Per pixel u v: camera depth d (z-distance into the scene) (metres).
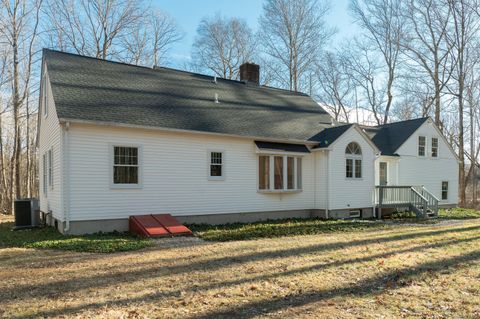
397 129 23.86
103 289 5.91
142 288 5.94
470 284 6.15
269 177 16.12
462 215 19.88
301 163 17.28
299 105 21.22
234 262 7.78
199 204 14.31
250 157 15.78
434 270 7.08
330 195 16.95
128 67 16.62
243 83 21.42
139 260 8.05
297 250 9.12
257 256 8.39
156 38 37.22
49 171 14.74
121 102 13.62
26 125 31.09
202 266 7.43
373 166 18.53
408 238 11.09
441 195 23.94
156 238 11.29
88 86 13.71
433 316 4.71
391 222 16.20
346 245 9.83
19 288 6.01
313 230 12.98
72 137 11.65
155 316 4.73
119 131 12.55
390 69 35.75
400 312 4.85
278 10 35.84
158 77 17.11
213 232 12.35
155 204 13.26
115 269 7.23
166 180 13.54
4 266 7.62
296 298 5.42
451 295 5.57
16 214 14.10
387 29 34.72
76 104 12.24
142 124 12.70
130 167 12.87
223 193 14.96
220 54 39.84
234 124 15.70
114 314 4.81
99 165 12.14
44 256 8.63
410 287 5.98
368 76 37.59
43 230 13.07
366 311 4.88
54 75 13.43
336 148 17.20
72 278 6.59
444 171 24.22
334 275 6.70
